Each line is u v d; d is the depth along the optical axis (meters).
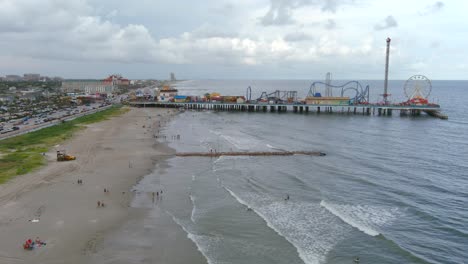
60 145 98.31
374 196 65.00
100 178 70.81
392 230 50.91
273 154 99.50
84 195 60.72
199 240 46.47
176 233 48.25
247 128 152.00
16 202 55.75
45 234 45.75
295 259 42.00
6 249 41.44
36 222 49.19
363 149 108.62
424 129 151.12
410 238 48.62
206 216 54.38
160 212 55.34
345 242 46.75
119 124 147.38
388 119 187.88
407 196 65.19
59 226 48.31
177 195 63.50
